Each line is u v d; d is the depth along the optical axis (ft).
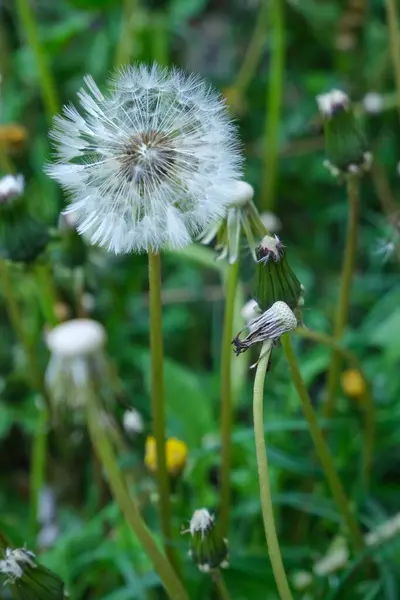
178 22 2.08
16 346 1.72
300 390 1.20
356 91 2.01
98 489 1.51
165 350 1.83
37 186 1.87
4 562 1.11
